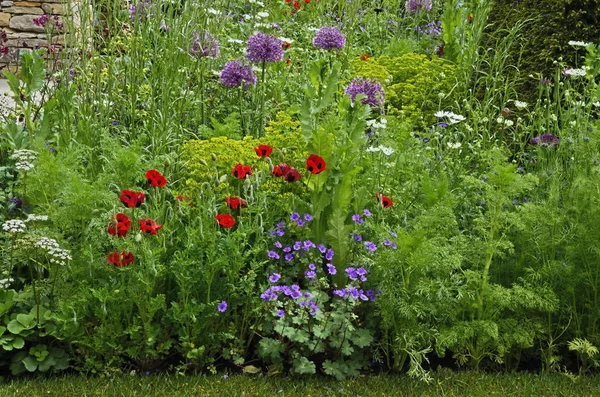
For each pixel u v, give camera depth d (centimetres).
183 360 394
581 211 411
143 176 451
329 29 671
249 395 363
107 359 379
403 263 385
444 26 762
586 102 584
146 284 368
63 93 524
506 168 386
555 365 406
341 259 414
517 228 415
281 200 433
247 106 601
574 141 464
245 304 398
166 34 580
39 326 376
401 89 683
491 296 387
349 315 383
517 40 688
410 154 484
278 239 427
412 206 452
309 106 451
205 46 609
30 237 370
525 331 390
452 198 401
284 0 895
